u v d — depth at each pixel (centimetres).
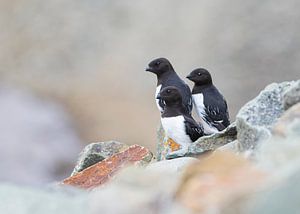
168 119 1197
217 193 545
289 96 773
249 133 805
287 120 688
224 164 595
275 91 862
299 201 508
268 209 512
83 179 974
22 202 599
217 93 1309
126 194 572
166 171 724
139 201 564
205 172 582
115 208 564
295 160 577
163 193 570
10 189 615
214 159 602
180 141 1202
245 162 607
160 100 1250
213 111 1292
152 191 575
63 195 619
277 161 604
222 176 571
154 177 600
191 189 560
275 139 666
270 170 585
